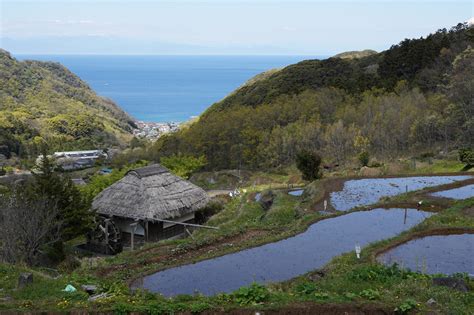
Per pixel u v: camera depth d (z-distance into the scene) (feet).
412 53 231.71
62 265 63.21
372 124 160.45
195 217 100.22
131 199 89.30
